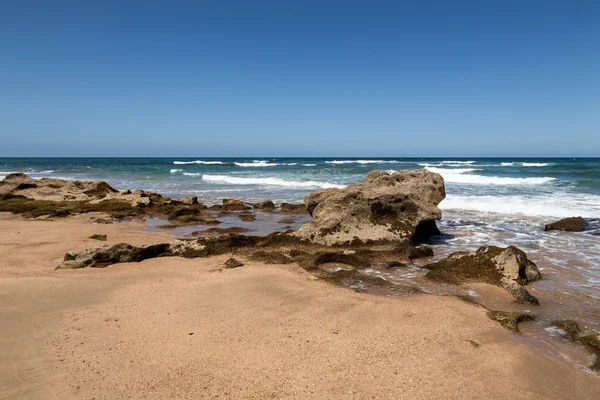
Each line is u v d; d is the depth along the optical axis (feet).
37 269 34.22
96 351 19.79
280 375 17.83
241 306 25.85
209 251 39.14
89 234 49.65
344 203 44.06
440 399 16.38
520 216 60.13
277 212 68.54
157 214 66.39
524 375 18.24
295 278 31.68
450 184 103.65
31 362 18.79
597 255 39.01
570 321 23.63
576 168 165.37
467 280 30.96
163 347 20.22
